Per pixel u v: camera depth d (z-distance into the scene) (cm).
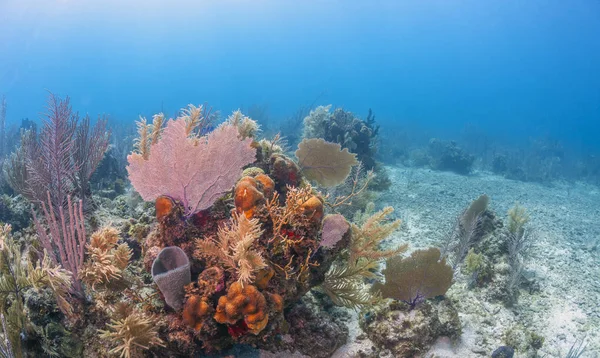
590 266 247
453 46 5156
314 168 189
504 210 390
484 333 163
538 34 4603
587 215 402
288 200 117
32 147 211
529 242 255
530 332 163
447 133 1473
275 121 1034
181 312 113
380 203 364
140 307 120
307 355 133
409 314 147
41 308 124
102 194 282
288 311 134
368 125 511
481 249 229
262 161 164
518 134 1738
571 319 186
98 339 119
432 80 5438
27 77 4097
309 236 119
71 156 196
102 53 4569
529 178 660
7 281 121
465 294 192
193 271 121
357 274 147
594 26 4019
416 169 647
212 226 125
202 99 4031
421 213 337
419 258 149
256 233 107
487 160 825
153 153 117
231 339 119
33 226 175
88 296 125
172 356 115
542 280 221
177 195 120
